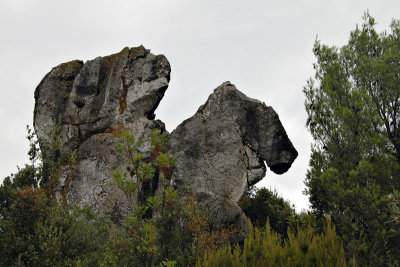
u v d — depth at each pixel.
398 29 18.80
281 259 7.78
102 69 24.08
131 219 10.91
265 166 20.25
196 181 19.25
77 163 21.02
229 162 19.48
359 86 17.67
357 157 15.81
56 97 23.58
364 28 19.33
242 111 20.73
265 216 19.84
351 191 14.36
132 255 12.16
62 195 20.36
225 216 17.48
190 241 14.66
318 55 18.53
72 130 22.42
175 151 20.42
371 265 13.34
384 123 16.45
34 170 17.19
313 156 16.66
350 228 14.24
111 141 21.00
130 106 22.09
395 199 12.77
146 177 11.43
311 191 18.23
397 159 16.11
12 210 14.16
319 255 7.74
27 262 12.62
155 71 22.94
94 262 13.13
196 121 20.78
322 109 16.80
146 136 20.80
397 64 17.50
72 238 14.08
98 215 19.12
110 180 20.03
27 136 17.64
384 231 13.52
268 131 20.34
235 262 7.96
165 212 13.88
